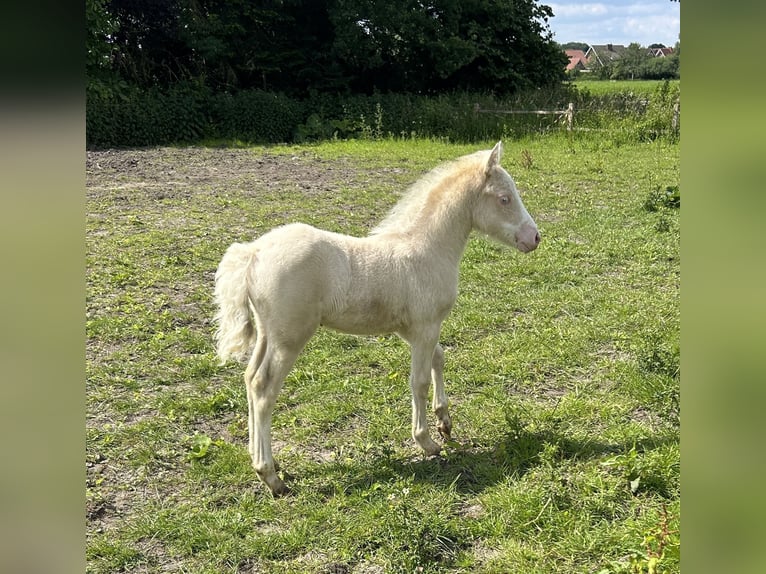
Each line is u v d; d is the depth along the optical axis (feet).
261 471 12.59
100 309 21.85
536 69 94.99
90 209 35.96
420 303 13.34
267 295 12.25
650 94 71.67
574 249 28.68
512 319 21.58
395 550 10.87
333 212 35.78
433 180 14.07
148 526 11.73
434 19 84.48
